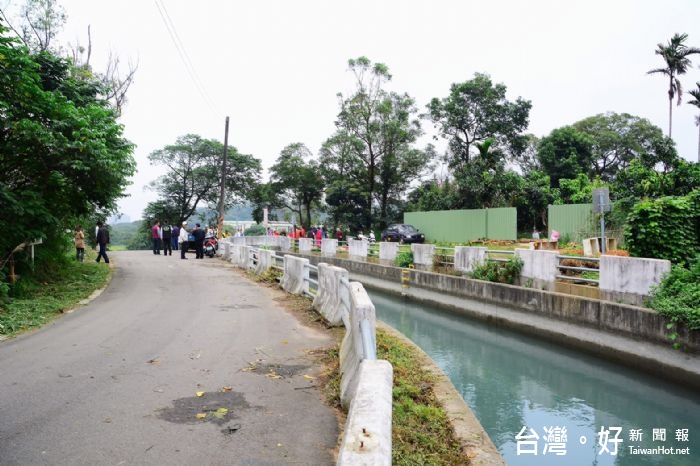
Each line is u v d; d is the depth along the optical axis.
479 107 37.69
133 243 46.34
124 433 4.45
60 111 11.94
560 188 34.25
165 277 17.11
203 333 8.62
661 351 9.58
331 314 9.52
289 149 46.44
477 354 12.38
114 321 9.54
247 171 45.50
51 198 13.33
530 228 33.25
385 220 41.44
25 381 5.84
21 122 10.88
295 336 8.56
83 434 4.40
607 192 13.59
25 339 8.02
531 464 6.50
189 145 44.00
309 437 4.48
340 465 1.86
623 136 47.59
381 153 40.25
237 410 5.10
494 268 15.51
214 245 27.16
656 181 21.12
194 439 4.37
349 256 27.34
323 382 6.11
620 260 11.23
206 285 15.27
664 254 11.90
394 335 9.14
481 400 9.09
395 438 4.49
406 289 19.84
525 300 13.44
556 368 11.19
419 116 39.22
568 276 14.01
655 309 9.80
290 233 38.97
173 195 44.72
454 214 32.06
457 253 17.77
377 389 2.68
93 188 13.41
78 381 5.88
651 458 6.76
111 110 14.15
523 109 37.53
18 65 10.72
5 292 10.34
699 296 9.18
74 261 18.64
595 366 11.14
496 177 32.75
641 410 8.67
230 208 47.41
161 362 6.76
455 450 4.50
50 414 4.84
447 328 15.33
